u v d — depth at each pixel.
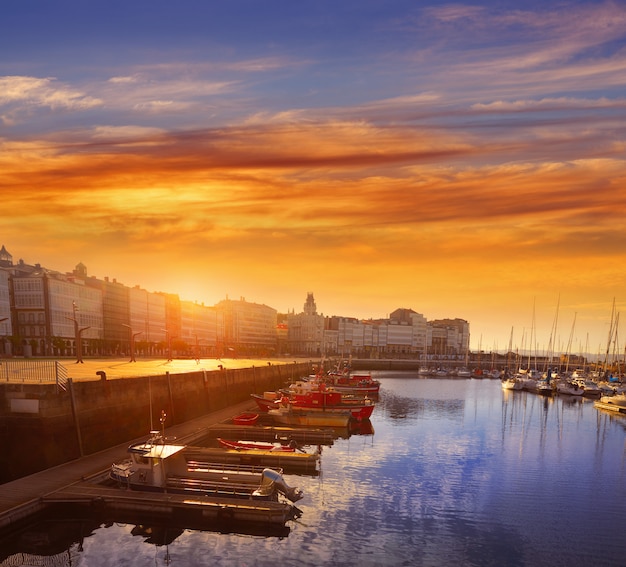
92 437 46.12
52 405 41.78
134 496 34.25
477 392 134.50
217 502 34.12
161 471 37.12
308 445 60.38
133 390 53.41
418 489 43.56
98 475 38.72
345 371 181.75
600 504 41.16
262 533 33.34
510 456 56.97
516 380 143.12
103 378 48.56
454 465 51.97
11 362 74.94
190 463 42.88
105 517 34.16
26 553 29.89
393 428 73.56
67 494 34.28
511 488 44.75
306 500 39.94
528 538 34.47
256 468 42.59
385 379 186.38
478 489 44.16
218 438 59.84
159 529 33.28
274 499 35.97
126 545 31.02
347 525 35.34
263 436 62.06
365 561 30.38
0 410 41.66
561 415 92.06
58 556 29.58
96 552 30.14
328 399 79.12
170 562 29.30
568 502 41.53
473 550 32.47
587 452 60.19
